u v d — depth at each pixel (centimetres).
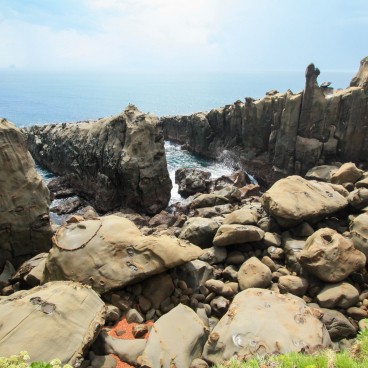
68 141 3434
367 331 788
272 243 1427
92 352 849
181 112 11175
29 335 758
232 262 1377
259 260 1330
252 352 811
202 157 4494
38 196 1457
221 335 878
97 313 896
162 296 1102
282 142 3081
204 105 13850
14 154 1397
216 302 1110
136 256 1135
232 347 836
